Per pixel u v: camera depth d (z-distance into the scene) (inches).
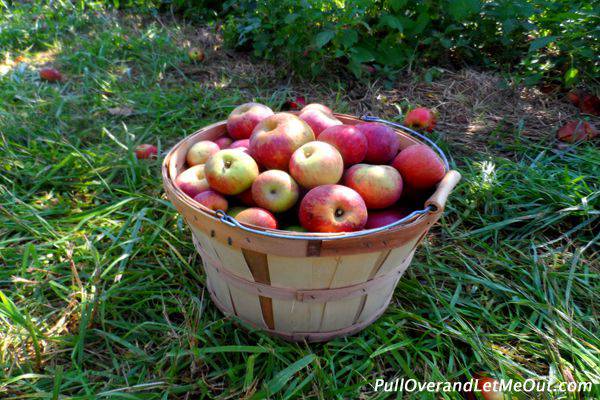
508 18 143.1
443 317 75.4
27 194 95.7
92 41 175.2
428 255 85.9
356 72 141.4
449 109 135.3
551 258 86.8
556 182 100.6
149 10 211.6
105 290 76.2
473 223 96.6
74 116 124.9
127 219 89.4
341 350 67.2
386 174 62.9
